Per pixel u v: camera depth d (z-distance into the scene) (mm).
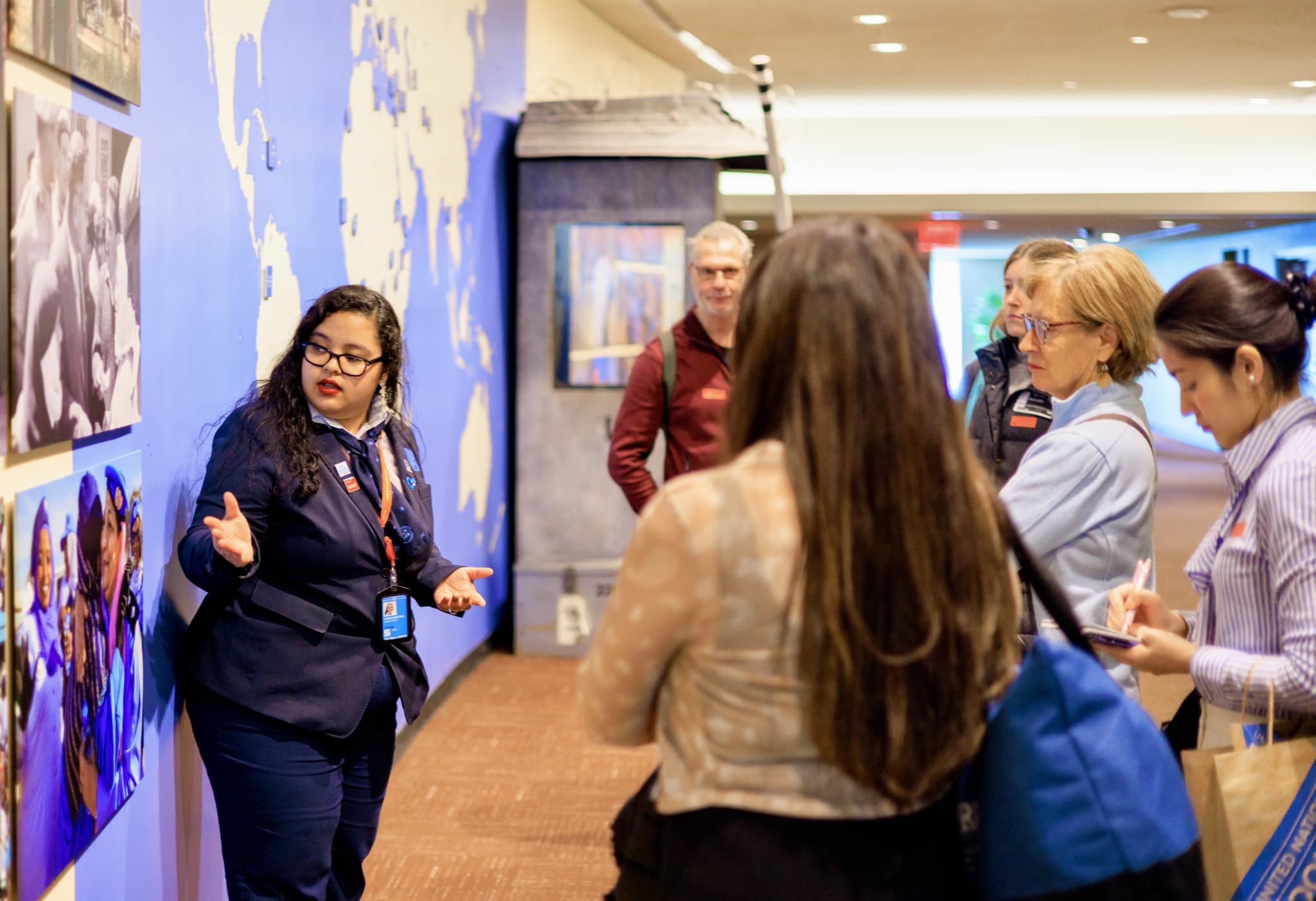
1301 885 1462
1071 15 6707
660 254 5527
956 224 12234
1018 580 1820
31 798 1578
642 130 5445
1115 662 1830
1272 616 1528
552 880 3107
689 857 1053
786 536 1018
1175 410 18250
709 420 3498
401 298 4043
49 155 1617
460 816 3545
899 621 995
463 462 4934
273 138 2826
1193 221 12453
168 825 2244
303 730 2125
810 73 8500
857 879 1031
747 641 1028
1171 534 8867
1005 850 1049
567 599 5402
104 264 1838
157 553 2170
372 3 3674
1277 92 9156
